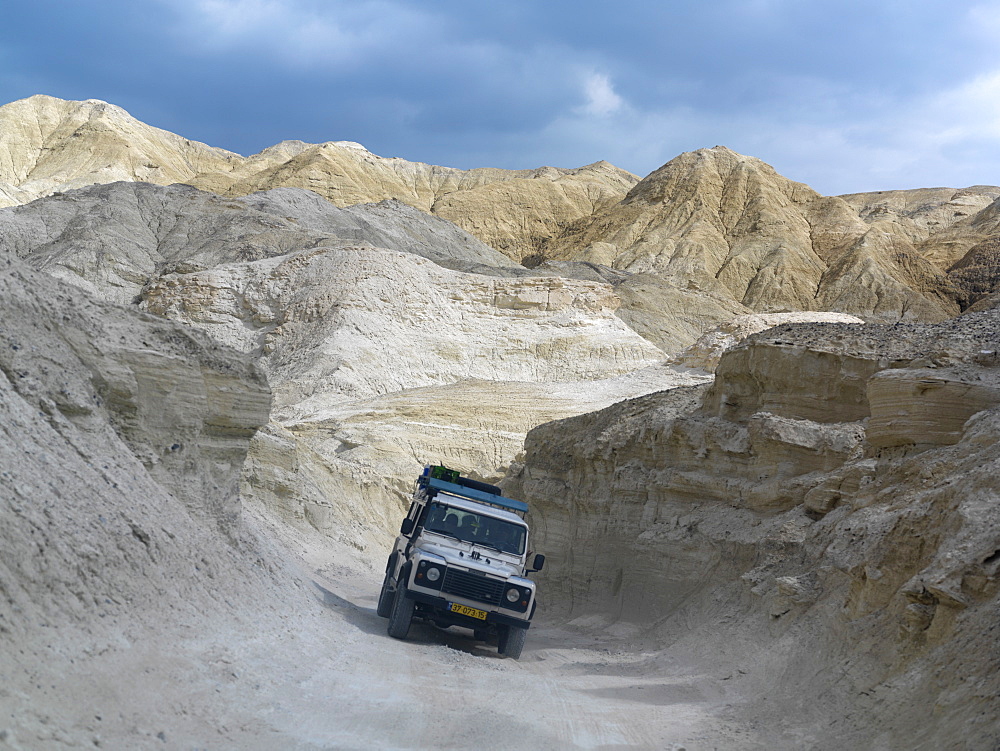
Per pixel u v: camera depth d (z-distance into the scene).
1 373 10.25
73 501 9.41
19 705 6.05
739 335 73.44
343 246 97.38
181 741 6.87
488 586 15.95
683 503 23.59
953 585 10.09
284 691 9.22
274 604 13.12
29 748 5.58
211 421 14.23
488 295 95.88
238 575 12.75
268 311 91.50
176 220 132.25
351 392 75.50
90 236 110.50
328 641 12.78
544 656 17.20
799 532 17.55
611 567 25.72
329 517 34.59
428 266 97.25
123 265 106.12
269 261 97.81
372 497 45.59
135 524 10.30
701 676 14.51
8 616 7.00
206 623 10.25
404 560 17.02
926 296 179.25
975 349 17.23
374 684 10.71
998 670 8.45
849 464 17.70
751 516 20.36
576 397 68.19
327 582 24.72
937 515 11.89
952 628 9.91
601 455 28.28
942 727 8.45
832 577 14.44
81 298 13.07
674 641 18.61
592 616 24.67
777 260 181.75
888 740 9.08
